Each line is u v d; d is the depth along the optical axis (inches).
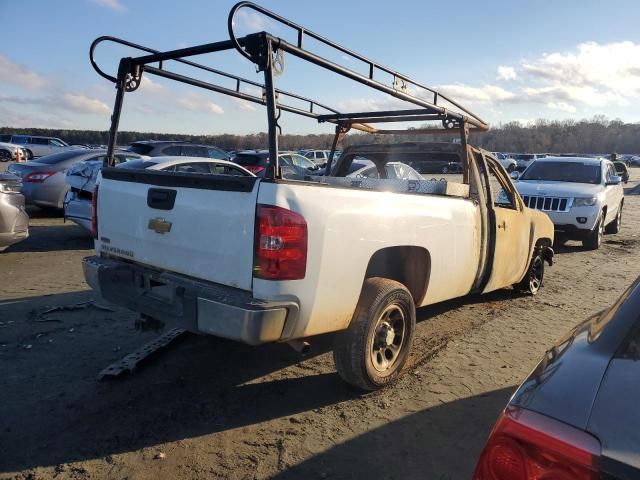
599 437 54.8
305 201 119.8
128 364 154.2
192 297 122.3
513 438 58.4
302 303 120.6
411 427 130.3
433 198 163.8
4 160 1229.7
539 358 178.4
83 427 125.2
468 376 161.3
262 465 113.0
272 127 117.6
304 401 141.9
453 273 175.0
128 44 150.0
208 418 131.5
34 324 192.1
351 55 138.6
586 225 408.5
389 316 148.6
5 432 121.4
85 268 153.6
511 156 2116.1
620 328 71.7
